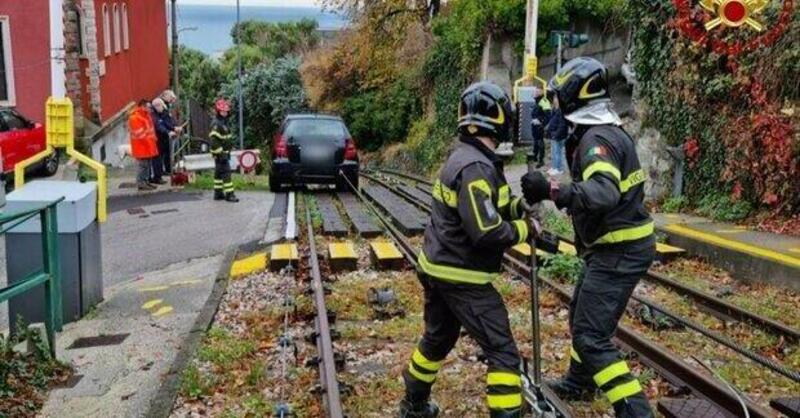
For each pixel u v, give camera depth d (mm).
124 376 6078
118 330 7312
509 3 23891
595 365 4457
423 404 4914
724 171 12234
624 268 4426
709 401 5242
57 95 20250
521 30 24203
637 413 4363
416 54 33094
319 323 6711
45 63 20141
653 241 4523
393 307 7656
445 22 29812
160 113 18141
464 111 4289
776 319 7457
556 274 8828
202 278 9289
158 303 8172
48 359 6219
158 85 35188
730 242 9930
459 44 27234
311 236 11000
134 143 16594
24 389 5699
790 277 8625
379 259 9516
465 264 4281
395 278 9094
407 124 34656
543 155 17797
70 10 20453
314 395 5480
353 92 39500
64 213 7520
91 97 22641
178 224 12914
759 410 4918
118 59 26203
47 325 6395
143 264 10352
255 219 13273
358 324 7234
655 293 8477
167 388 5668
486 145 4273
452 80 27938
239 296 8383
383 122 36094
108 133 23609
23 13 19922
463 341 6594
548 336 6867
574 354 5234
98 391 5781
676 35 13398
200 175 19562
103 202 8281
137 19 30047
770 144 11211
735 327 7270
